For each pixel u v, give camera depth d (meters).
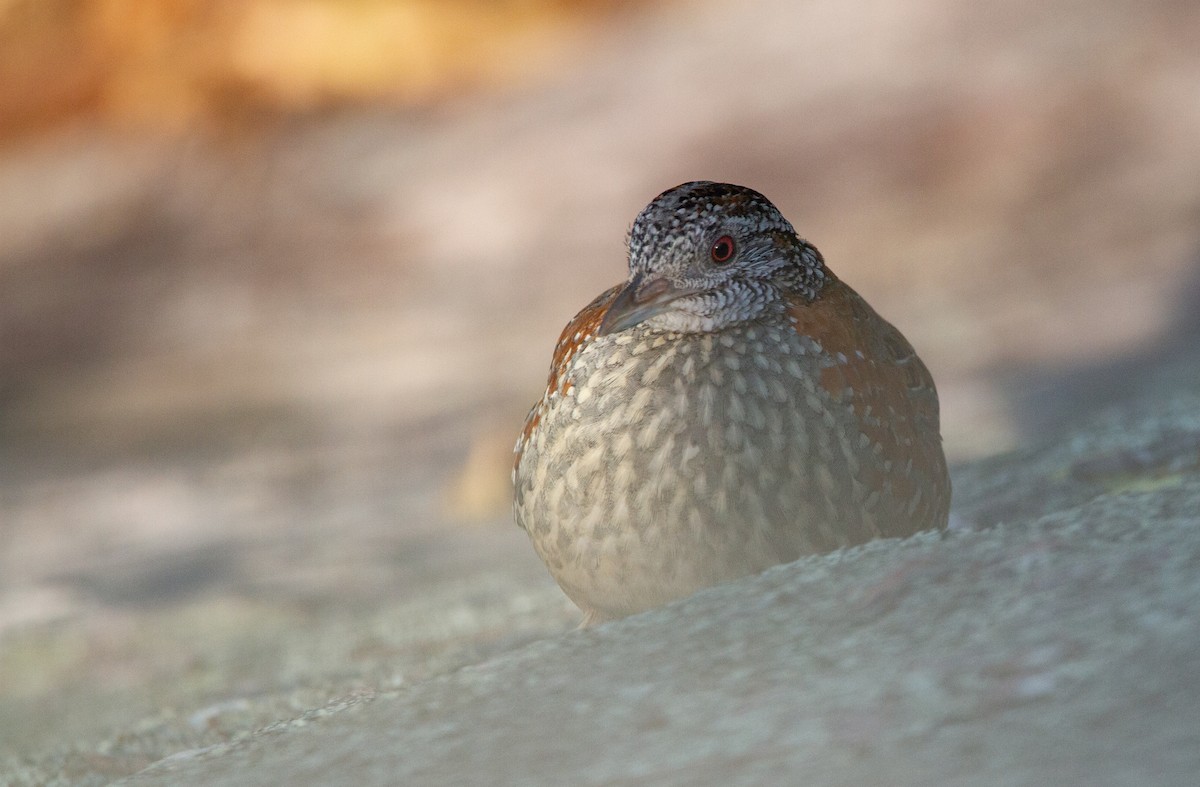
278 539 14.57
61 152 33.94
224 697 7.50
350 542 13.66
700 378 5.27
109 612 11.84
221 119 33.50
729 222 5.40
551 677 4.12
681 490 5.23
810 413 5.31
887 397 5.54
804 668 3.74
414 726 4.03
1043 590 3.89
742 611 4.26
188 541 15.30
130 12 35.16
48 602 12.80
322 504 16.20
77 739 7.20
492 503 14.45
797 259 5.56
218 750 4.48
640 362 5.32
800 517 5.28
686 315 5.38
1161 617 3.56
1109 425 9.05
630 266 5.58
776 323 5.40
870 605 4.06
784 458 5.26
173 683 8.60
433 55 33.91
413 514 14.78
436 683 4.38
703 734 3.49
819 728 3.37
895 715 3.36
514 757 3.61
